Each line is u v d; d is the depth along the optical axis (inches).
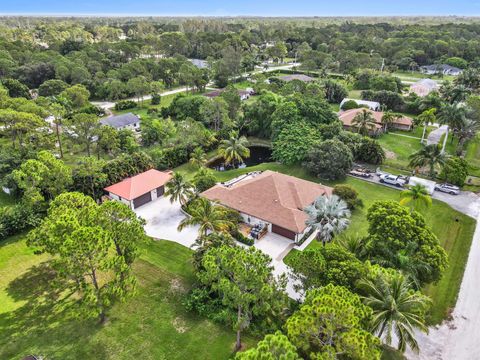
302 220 1780.3
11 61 5113.2
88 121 2546.8
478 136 2751.0
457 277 1526.8
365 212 2033.7
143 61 5585.6
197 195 1999.3
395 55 6520.7
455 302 1391.5
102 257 1170.6
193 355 1169.4
